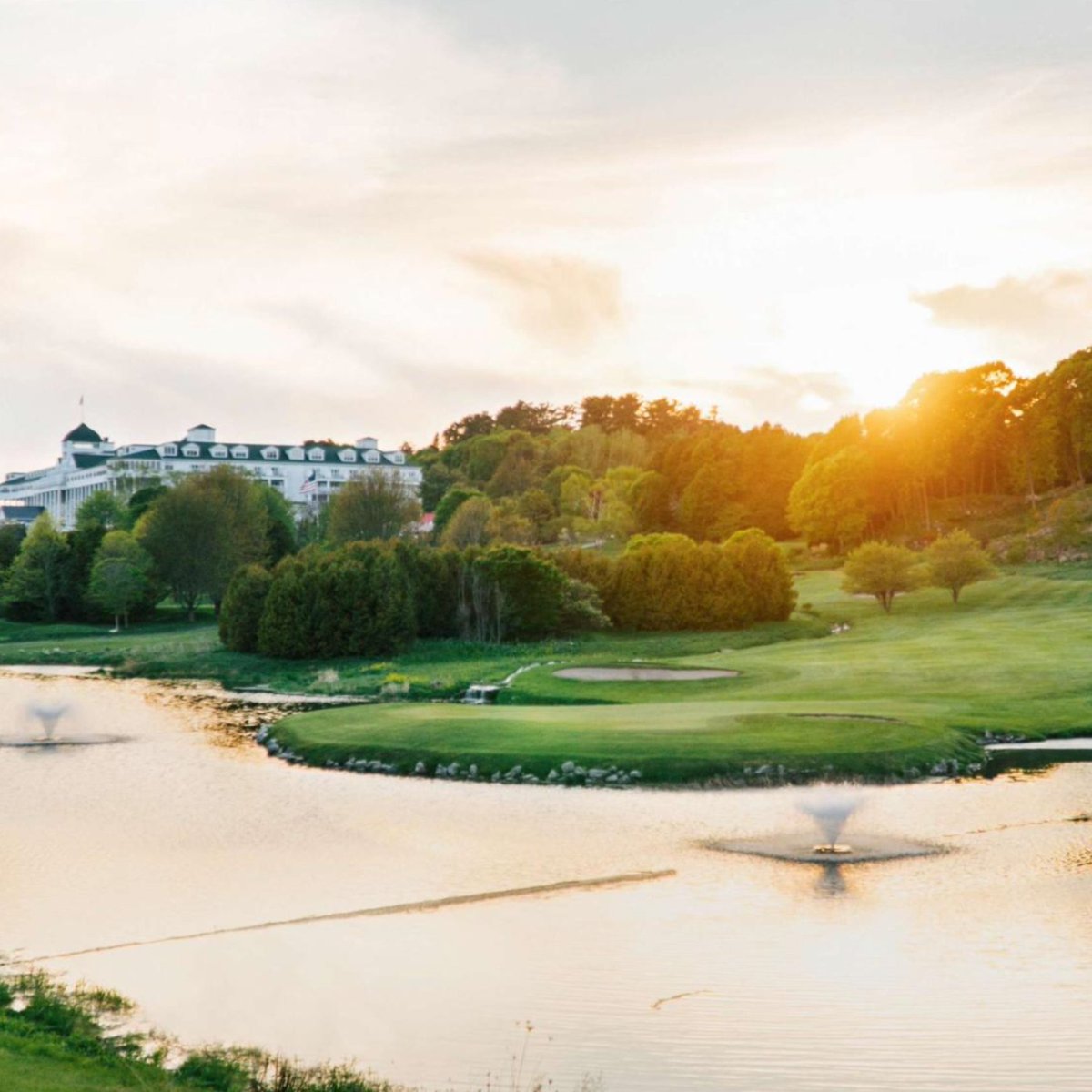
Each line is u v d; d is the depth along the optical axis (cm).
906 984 2439
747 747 5034
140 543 13425
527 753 4997
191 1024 2217
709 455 19675
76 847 3656
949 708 6306
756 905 3045
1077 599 11388
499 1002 2355
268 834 3834
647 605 11106
